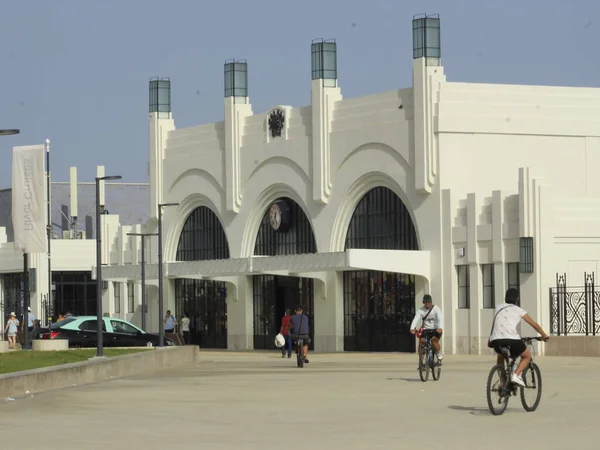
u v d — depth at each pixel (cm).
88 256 8250
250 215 6512
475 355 5106
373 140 5688
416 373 3759
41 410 2509
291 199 6284
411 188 5497
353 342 5856
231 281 6594
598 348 4688
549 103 5544
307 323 4378
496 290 5091
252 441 1930
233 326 6662
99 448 1859
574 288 4950
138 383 3409
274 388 3120
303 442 1906
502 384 2306
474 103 5416
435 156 5369
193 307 7050
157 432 2075
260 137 6444
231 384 3312
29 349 4903
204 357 5494
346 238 5941
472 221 5200
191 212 7081
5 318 8662
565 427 2069
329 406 2536
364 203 5850
